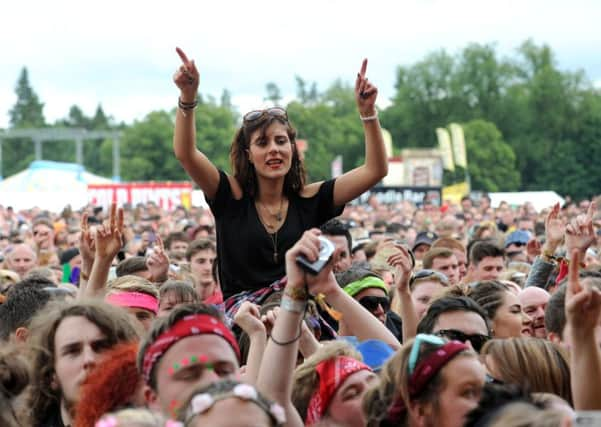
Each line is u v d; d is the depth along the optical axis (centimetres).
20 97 15700
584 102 10300
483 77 10750
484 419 420
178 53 633
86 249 719
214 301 1018
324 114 10988
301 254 486
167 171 11062
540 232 1948
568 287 484
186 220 2666
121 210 669
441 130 7388
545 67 10400
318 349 541
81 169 5316
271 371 484
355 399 517
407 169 6238
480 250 1048
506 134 10488
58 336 536
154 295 721
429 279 825
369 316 578
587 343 476
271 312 573
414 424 472
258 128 652
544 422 397
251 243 657
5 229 2609
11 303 673
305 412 526
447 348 470
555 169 10162
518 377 547
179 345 470
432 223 2870
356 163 10994
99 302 546
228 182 664
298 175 666
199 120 10544
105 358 513
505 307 715
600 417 382
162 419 421
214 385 423
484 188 9881
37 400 538
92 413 497
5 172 13712
